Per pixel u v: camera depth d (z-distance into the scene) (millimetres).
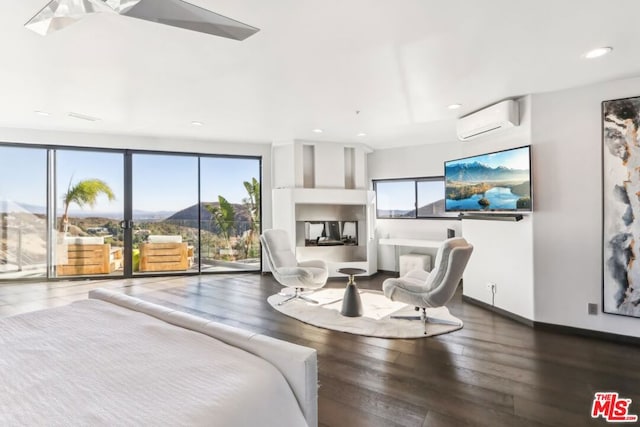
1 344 1521
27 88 3346
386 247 6730
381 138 5809
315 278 4289
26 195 5488
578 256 3281
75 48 2520
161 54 2619
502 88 3355
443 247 3180
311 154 6316
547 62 2764
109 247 5852
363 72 2969
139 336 1627
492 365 2627
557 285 3381
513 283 3760
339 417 1967
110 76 3055
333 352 2871
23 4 1956
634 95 3039
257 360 1423
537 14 2078
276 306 4223
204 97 3627
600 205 3176
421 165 6352
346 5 1975
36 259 5578
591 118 3223
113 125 4926
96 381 1208
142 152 5887
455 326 3484
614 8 2014
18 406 1050
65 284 5434
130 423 972
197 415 1026
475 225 4387
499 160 3842
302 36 2338
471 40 2404
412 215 6520
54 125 4938
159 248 6070
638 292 2994
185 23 1679
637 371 2525
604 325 3164
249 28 1726
